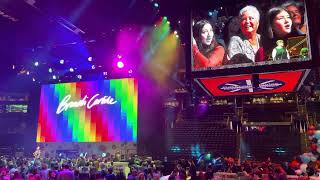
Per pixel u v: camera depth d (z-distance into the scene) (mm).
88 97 23672
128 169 16031
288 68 8344
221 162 16297
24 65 22141
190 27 9531
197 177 11680
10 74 23391
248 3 9055
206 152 21094
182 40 18172
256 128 21781
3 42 17516
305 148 19859
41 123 24484
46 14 14086
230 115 22375
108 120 22766
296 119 15820
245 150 21531
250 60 8734
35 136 25203
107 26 16453
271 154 20828
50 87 24891
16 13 13766
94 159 17844
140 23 16953
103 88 23422
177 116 23375
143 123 22391
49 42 17984
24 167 12867
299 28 8391
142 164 16219
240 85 10836
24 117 25844
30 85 25672
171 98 22719
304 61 8203
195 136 22781
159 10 16125
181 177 9883
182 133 23062
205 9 9500
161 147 22828
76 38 17562
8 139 25516
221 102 22875
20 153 24250
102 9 14875
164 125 23172
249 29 8898
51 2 13305
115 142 22766
